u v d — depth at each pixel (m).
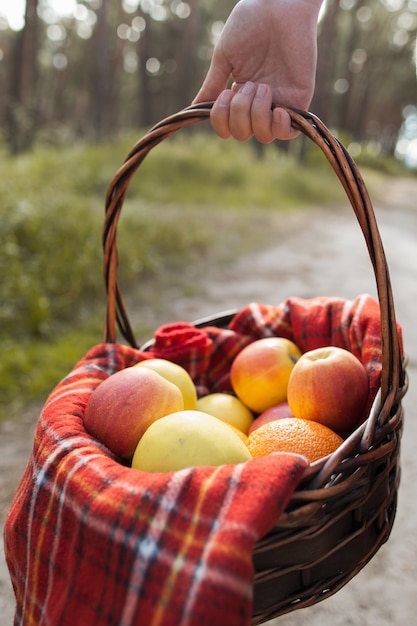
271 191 11.73
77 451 0.90
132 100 32.16
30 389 2.74
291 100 1.08
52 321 3.56
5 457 2.25
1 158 10.63
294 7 1.04
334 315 1.38
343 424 1.16
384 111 38.94
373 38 28.30
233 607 0.68
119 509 0.76
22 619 0.90
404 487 2.11
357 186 0.93
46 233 4.52
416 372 3.06
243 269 5.49
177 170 11.20
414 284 5.14
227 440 0.94
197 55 26.50
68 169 9.47
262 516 0.73
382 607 1.60
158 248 5.77
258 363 1.37
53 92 29.47
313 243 7.11
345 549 0.90
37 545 0.86
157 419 1.04
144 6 21.03
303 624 1.54
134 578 0.72
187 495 0.76
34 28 13.83
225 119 1.05
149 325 3.78
